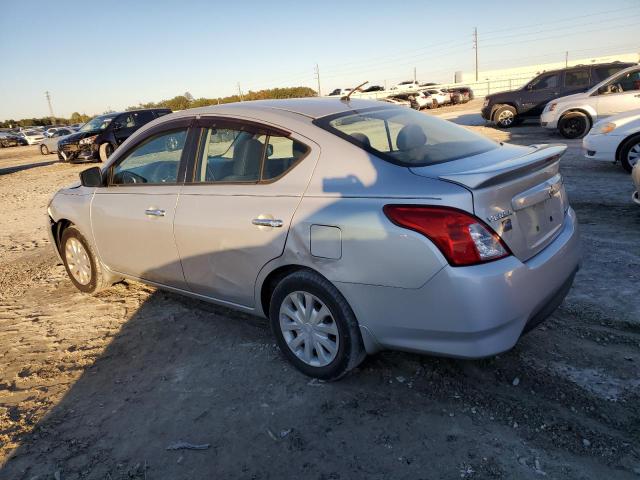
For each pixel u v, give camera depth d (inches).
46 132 1712.6
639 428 95.0
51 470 99.2
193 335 148.5
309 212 109.2
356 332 108.8
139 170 155.6
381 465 92.3
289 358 123.4
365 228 100.0
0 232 314.2
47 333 159.3
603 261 171.9
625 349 119.7
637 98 473.7
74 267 188.9
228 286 131.6
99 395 123.3
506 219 96.4
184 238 136.4
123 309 172.2
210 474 94.3
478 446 94.3
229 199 125.9
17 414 118.3
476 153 117.6
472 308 92.0
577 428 96.3
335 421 105.1
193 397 118.3
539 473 87.0
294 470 93.3
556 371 113.7
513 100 673.0
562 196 120.1
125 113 693.9
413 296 96.9
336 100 140.6
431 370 118.6
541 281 100.4
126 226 154.5
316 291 111.3
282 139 120.5
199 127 139.3
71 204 178.4
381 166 105.7
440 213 93.0
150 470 96.8
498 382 112.0
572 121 504.4
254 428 105.5
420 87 1852.9
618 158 310.7
